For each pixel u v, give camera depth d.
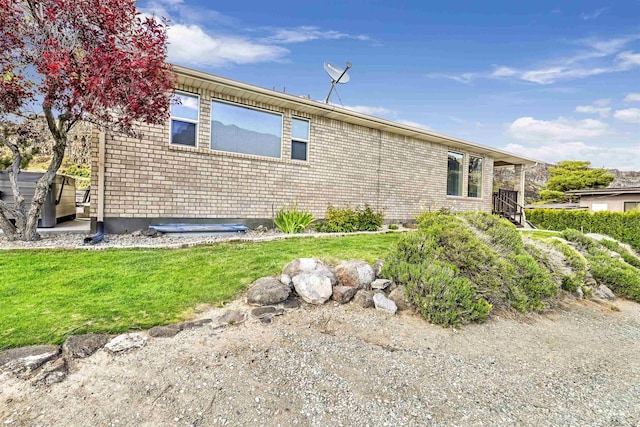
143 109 4.31
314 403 1.95
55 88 3.99
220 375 2.12
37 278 3.30
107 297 3.00
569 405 2.17
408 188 10.79
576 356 2.97
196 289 3.32
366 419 1.85
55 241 5.03
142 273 3.64
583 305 4.71
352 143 9.36
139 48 4.16
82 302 2.87
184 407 1.81
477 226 5.05
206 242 5.30
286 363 2.34
